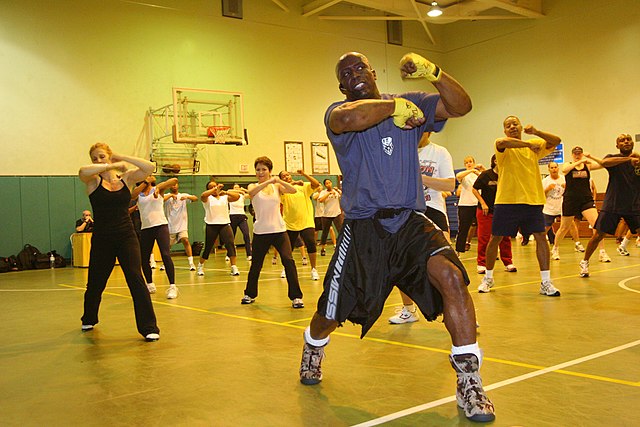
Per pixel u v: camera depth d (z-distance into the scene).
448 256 2.74
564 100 17.83
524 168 6.42
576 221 12.12
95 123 15.20
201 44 16.73
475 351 2.68
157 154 16.05
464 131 20.75
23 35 14.33
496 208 6.61
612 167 7.45
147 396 3.24
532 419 2.61
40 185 14.41
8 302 7.68
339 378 3.43
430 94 2.92
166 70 16.19
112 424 2.80
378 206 2.87
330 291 2.90
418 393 3.09
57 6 14.74
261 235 6.53
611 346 3.98
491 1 16.56
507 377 3.30
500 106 19.58
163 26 16.17
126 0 15.66
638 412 2.67
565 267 9.21
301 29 18.44
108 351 4.49
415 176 2.94
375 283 2.84
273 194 6.57
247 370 3.73
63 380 3.68
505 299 6.22
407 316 5.18
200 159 16.75
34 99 14.45
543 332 4.52
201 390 3.31
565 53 17.77
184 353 4.31
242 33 17.41
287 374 3.59
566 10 17.69
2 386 3.58
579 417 2.62
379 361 3.81
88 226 14.17
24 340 5.05
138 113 15.78
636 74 16.17
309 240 8.88
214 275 10.26
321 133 18.81
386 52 20.11
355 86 2.86
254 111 17.58
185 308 6.54
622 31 16.45
